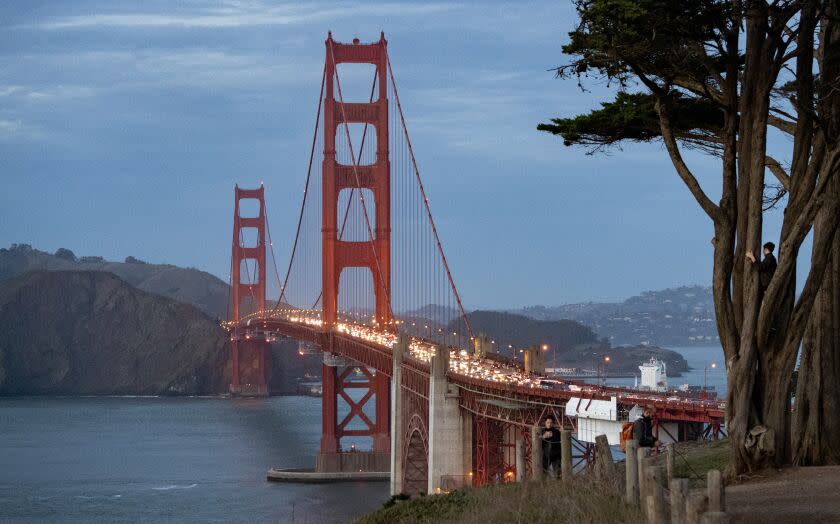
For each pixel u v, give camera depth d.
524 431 73.88
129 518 119.12
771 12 32.47
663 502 22.02
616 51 32.34
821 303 33.19
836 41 32.84
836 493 27.73
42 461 173.25
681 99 36.22
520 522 27.88
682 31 32.31
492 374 86.19
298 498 127.75
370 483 140.50
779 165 35.06
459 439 89.19
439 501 37.22
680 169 33.97
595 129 37.16
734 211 33.38
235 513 118.69
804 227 31.88
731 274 33.47
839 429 32.75
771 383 32.50
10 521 119.44
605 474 28.47
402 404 108.94
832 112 31.97
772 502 27.06
